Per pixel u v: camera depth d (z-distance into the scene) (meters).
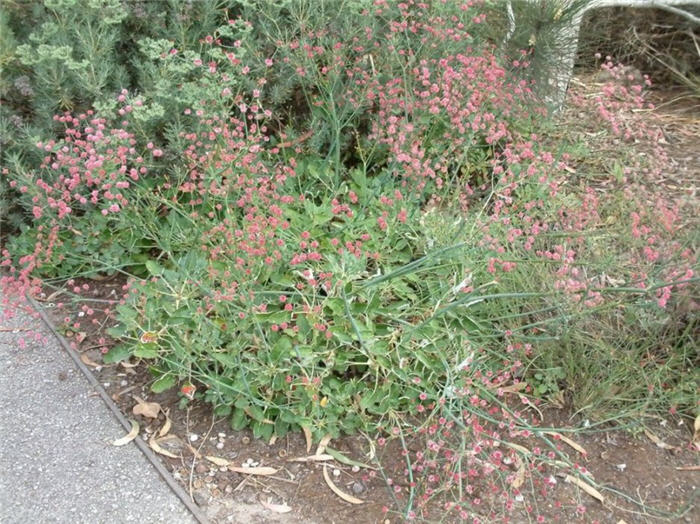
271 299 2.73
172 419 2.58
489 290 2.79
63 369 2.79
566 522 2.26
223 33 3.14
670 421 2.62
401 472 2.39
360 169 3.61
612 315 2.81
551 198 3.15
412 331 2.56
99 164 2.61
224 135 2.89
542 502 2.32
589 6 4.23
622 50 4.84
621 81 4.60
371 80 3.42
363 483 2.37
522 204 3.13
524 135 3.72
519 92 3.68
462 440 2.29
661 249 2.83
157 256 3.24
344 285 2.48
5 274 3.25
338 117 3.50
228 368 2.54
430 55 3.50
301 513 2.27
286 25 3.61
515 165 3.14
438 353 2.56
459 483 2.22
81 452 2.45
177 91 3.20
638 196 3.26
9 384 2.71
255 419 2.53
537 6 3.83
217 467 2.41
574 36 4.02
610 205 3.36
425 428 2.46
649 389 2.54
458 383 2.47
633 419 2.60
